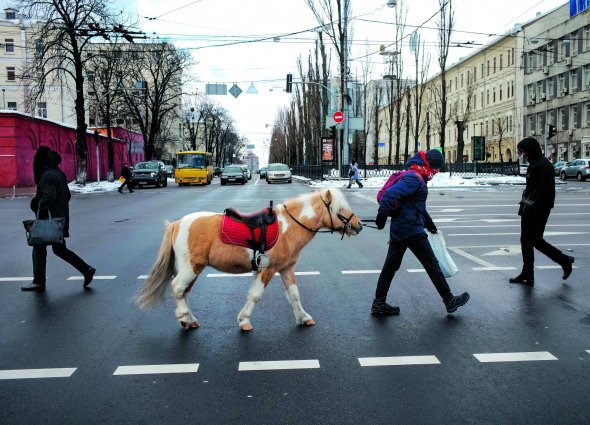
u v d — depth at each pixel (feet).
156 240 39.06
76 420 11.73
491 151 226.99
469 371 14.30
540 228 24.00
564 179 142.10
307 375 14.15
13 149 114.42
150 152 172.14
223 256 17.51
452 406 12.24
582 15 167.94
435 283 19.39
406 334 17.51
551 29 184.85
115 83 170.71
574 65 173.27
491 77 225.97
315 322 18.95
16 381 13.89
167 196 93.04
